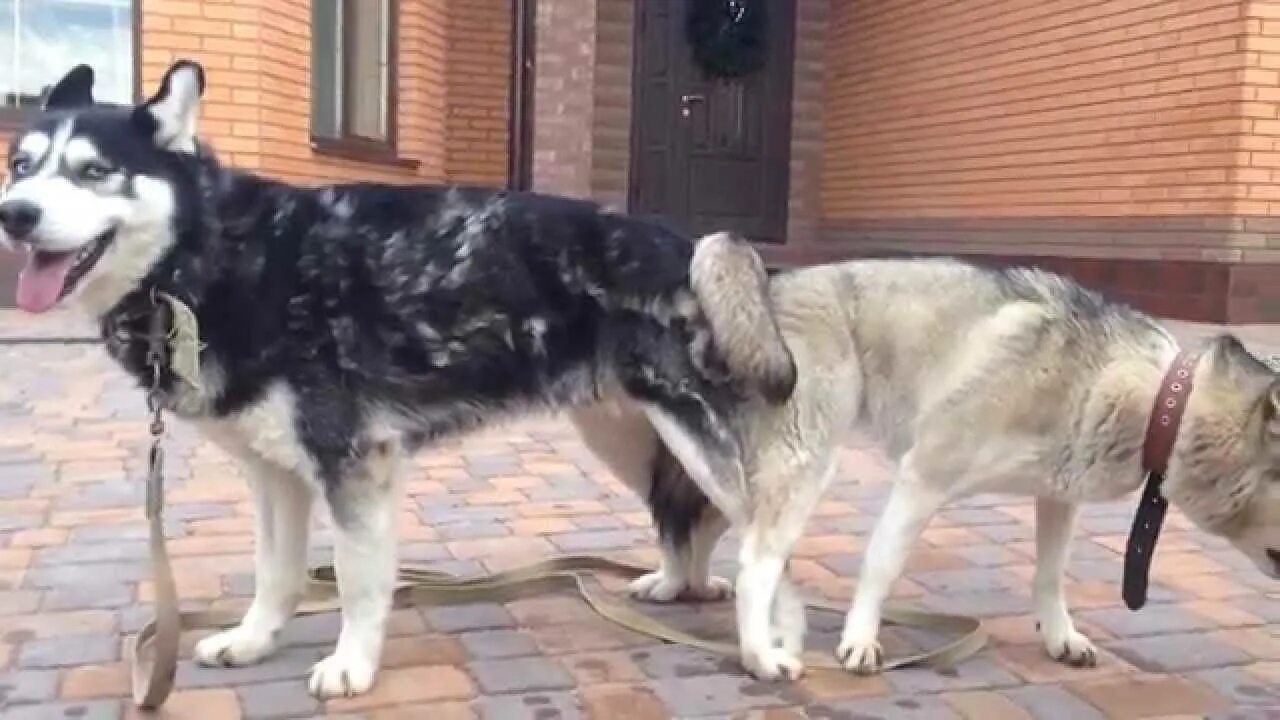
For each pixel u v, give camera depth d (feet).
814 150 27.27
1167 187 18.22
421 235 6.24
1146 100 18.57
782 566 6.53
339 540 6.12
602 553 8.39
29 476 9.72
